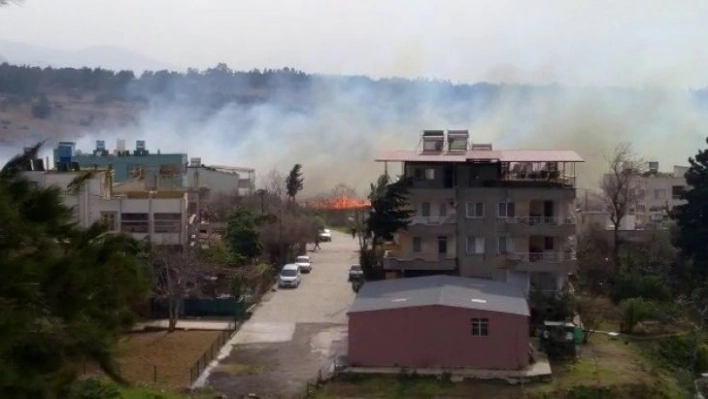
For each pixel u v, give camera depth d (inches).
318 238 3100.4
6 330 359.6
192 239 2190.0
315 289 2223.2
